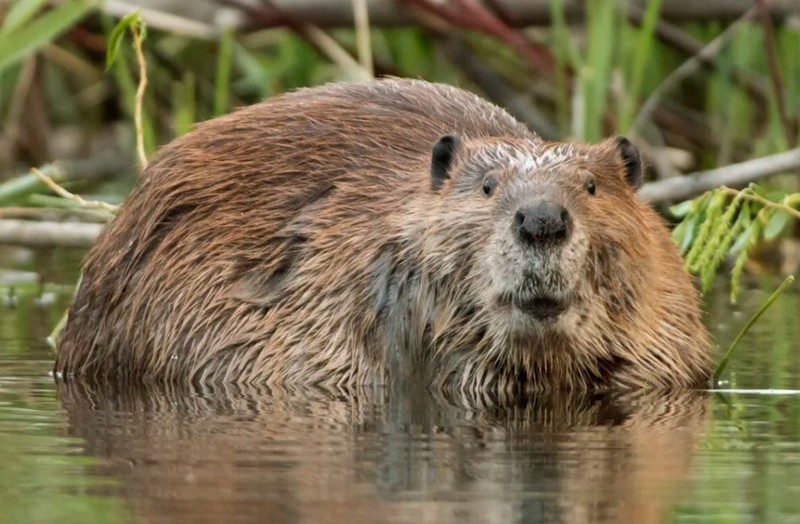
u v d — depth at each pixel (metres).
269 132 11.09
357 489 6.72
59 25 13.75
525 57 16.59
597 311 9.70
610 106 16.77
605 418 8.84
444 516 6.24
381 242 10.20
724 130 16.94
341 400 9.63
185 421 8.64
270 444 7.82
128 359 10.98
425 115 11.12
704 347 10.52
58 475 7.02
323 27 16.89
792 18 16.48
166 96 19.17
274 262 10.64
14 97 19.36
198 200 10.98
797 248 16.09
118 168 20.17
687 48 17.12
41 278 14.80
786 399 9.51
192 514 6.29
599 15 14.77
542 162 9.63
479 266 9.59
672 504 6.48
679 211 11.29
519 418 8.84
